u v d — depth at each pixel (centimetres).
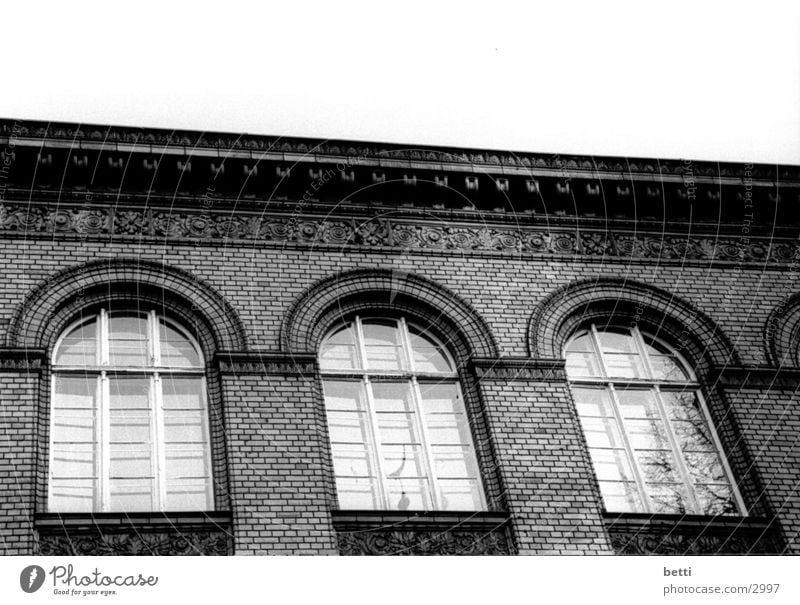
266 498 1689
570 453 1817
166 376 1809
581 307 2016
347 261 1973
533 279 2022
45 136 1925
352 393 1861
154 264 1895
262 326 1866
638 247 2098
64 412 1750
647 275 2070
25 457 1658
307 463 1733
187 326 1867
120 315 1862
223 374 1795
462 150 2075
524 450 1809
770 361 1997
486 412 1842
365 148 2041
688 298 2056
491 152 2083
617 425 1916
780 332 2039
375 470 1788
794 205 2164
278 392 1795
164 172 1966
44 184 1931
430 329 1950
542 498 1764
